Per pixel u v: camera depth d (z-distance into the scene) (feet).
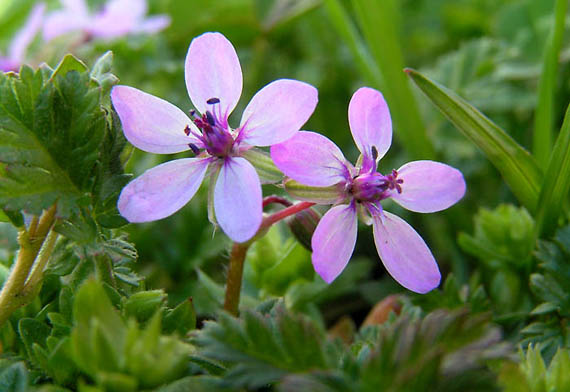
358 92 0.28
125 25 0.42
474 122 0.32
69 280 0.28
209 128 0.28
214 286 0.34
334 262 0.28
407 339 0.25
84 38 0.42
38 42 0.43
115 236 0.30
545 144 0.36
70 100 0.28
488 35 0.49
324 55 0.50
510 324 0.32
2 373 0.26
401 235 0.28
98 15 0.43
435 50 0.51
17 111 0.27
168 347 0.25
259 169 0.28
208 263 0.38
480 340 0.25
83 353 0.25
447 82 0.43
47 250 0.28
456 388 0.25
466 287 0.33
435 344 0.25
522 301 0.34
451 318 0.25
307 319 0.26
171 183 0.28
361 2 0.38
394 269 0.28
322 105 0.48
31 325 0.28
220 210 0.27
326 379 0.25
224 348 0.25
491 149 0.33
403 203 0.29
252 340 0.26
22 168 0.27
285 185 0.28
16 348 0.29
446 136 0.42
